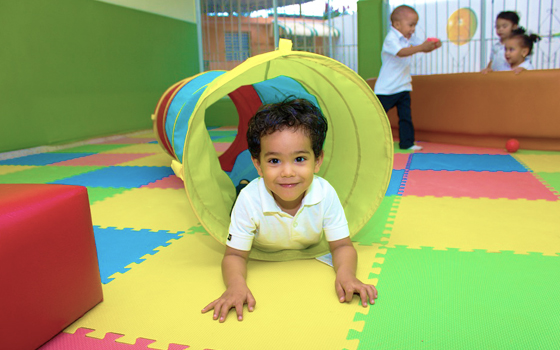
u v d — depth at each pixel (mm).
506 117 3666
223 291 1347
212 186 1621
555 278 1345
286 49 1362
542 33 9172
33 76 4625
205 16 7594
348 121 1719
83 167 3646
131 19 5926
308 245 1600
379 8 6395
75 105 5145
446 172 2916
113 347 1066
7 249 940
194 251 1694
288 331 1108
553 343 1021
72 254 1141
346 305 1228
